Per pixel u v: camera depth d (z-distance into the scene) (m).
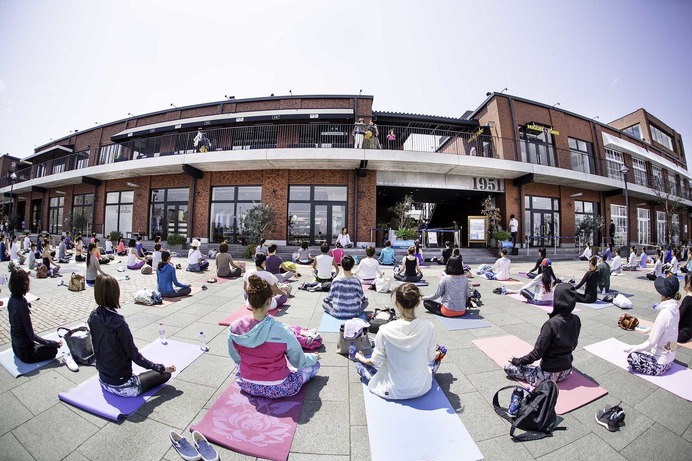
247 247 12.05
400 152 12.89
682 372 3.07
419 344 2.44
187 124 15.97
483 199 17.03
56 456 1.89
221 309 5.11
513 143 15.66
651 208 21.45
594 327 4.57
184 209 15.25
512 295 6.50
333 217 14.09
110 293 2.36
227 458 1.89
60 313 4.77
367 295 6.34
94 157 19.61
